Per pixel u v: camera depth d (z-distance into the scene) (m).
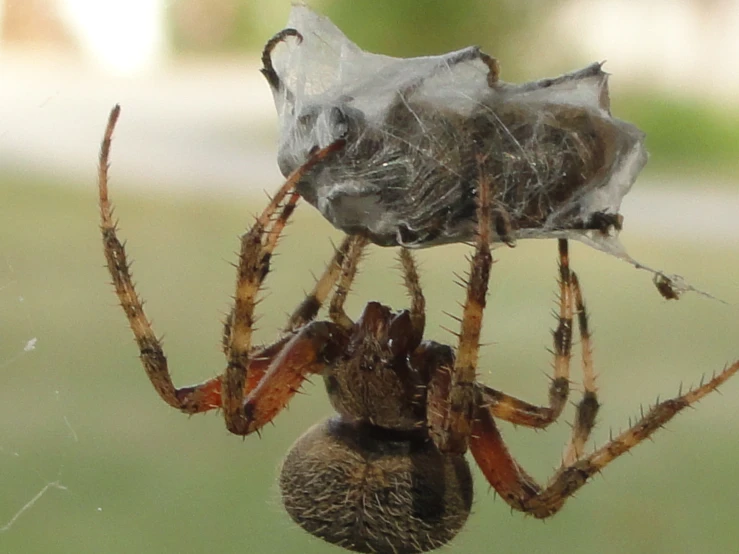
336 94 0.10
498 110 0.10
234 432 0.10
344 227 0.10
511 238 0.10
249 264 0.10
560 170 0.10
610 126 0.10
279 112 0.10
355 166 0.10
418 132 0.10
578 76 0.10
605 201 0.10
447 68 0.10
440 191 0.10
